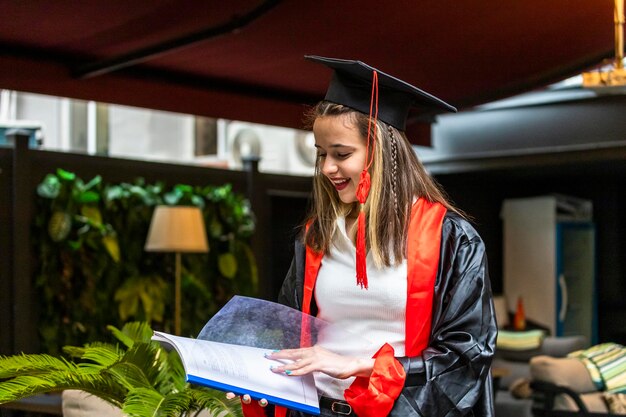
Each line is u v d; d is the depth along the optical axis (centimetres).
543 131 743
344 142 194
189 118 933
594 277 936
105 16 397
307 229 210
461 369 187
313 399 193
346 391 190
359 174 195
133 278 614
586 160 721
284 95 536
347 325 199
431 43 451
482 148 776
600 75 364
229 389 182
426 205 199
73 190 579
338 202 206
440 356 187
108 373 264
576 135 725
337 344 195
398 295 193
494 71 506
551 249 896
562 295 898
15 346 549
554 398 567
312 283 205
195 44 413
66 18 397
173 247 594
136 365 266
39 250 567
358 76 195
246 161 710
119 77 468
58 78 448
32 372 259
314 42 443
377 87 196
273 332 200
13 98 862
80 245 577
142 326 347
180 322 644
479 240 197
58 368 262
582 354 597
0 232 550
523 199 919
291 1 387
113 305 604
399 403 184
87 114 898
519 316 851
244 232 696
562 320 898
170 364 314
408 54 467
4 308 551
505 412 636
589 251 934
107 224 604
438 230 196
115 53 452
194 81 495
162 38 435
